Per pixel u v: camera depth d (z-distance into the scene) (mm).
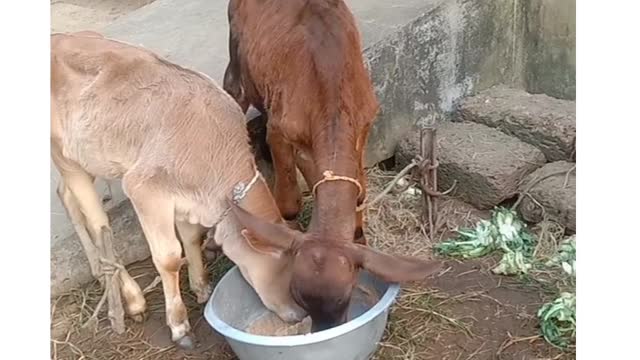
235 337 1741
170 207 1895
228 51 2725
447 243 2355
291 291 1665
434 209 2408
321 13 2035
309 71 1967
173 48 2760
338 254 1646
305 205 2469
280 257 1782
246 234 1769
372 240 2391
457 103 2857
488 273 2264
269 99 2129
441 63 2781
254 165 1908
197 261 2115
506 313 2121
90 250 2123
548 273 2246
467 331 2066
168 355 2023
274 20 2111
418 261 1666
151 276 2268
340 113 1897
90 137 1934
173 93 1881
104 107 1908
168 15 3006
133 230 2281
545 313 2020
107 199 2252
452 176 2578
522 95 2850
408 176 2627
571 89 2979
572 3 2877
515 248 2326
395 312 2123
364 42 2602
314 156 1901
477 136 2676
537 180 2480
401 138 2742
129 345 2055
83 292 2209
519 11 2951
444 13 2750
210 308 1853
